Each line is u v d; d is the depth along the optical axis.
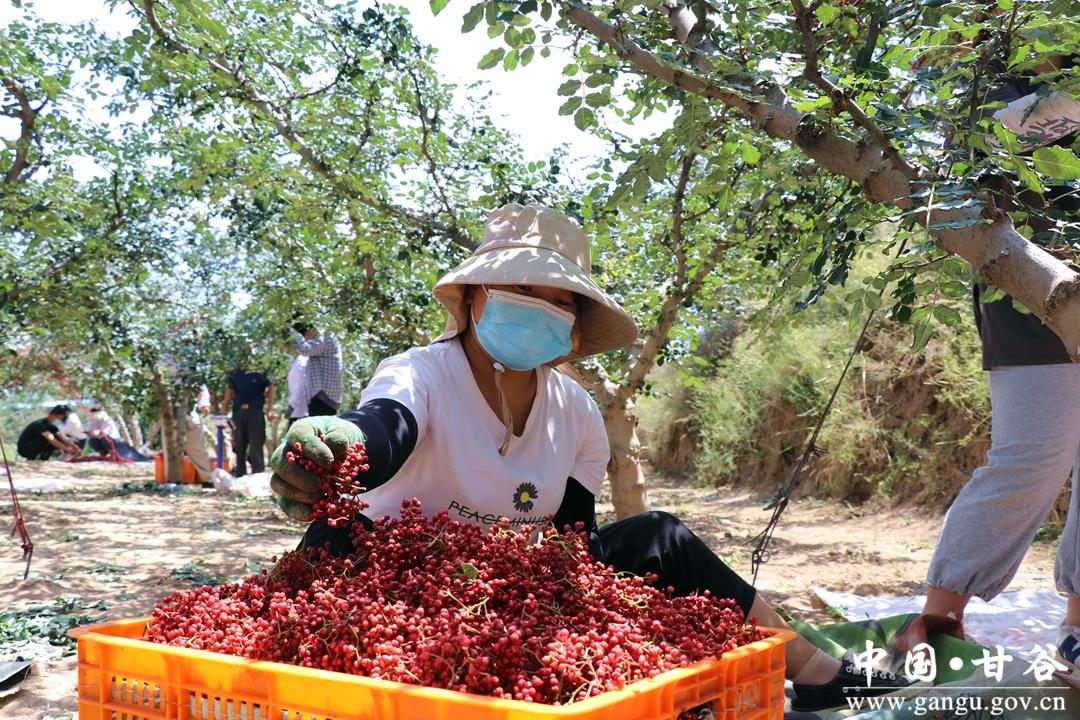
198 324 12.45
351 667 1.58
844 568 6.12
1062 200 2.89
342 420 1.90
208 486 12.18
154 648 1.65
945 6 2.17
